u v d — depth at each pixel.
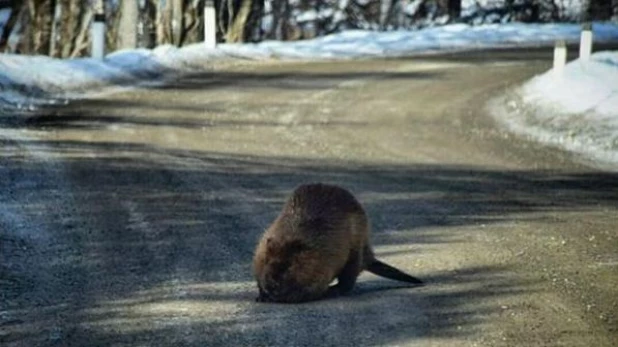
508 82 54.34
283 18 92.75
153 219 24.48
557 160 36.25
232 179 30.16
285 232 17.42
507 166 34.75
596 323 16.66
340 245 17.64
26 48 76.38
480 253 21.92
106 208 25.50
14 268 19.91
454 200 28.38
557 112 44.47
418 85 54.03
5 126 36.91
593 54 54.16
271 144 37.47
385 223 25.05
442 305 17.55
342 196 17.97
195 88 50.62
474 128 42.72
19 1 76.88
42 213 24.69
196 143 36.66
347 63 63.31
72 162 31.27
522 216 26.33
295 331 15.88
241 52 65.25
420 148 37.94
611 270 20.48
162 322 16.41
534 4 97.00
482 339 15.60
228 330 15.94
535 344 15.43
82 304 17.55
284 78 55.53
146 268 20.08
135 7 68.25
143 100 46.06
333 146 37.66
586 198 29.31
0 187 27.17
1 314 16.92
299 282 17.34
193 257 21.03
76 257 20.89
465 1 98.19
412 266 20.62
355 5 94.88
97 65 51.53
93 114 41.47
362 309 17.16
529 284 19.22
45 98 44.12
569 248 22.59
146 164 31.73
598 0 95.94
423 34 80.81
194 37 75.75
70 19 75.38
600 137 39.84
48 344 15.33
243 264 20.50
